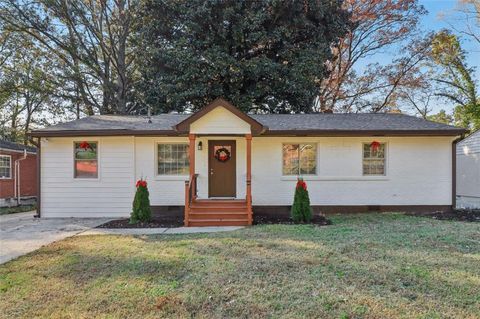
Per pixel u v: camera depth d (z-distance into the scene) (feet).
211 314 12.24
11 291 14.65
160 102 61.93
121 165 38.75
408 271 15.65
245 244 21.58
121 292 14.14
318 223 31.12
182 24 60.85
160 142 39.06
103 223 33.94
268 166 38.96
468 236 23.11
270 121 42.34
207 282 14.97
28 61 75.00
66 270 17.16
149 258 18.83
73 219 37.14
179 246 21.54
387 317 11.57
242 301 13.08
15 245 23.80
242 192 39.11
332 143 38.99
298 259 17.89
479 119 85.05
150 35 62.54
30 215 43.93
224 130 33.42
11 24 66.18
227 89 61.52
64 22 69.31
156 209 38.83
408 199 38.83
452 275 15.10
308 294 13.48
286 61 62.08
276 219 34.42
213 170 39.27
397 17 79.46
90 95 75.61
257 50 63.16
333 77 84.02
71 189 38.70
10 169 58.08
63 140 38.70
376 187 38.93
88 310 12.67
